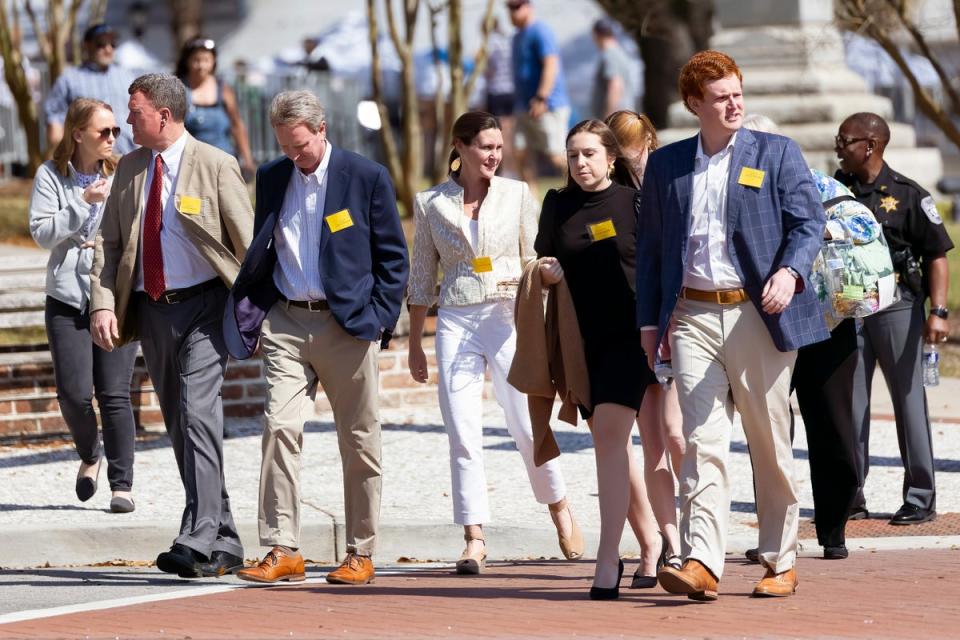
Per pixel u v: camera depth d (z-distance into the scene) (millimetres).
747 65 59625
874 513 25594
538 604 18672
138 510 25766
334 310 20234
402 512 25375
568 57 105562
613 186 19531
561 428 32906
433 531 24438
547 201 19719
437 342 22484
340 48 86688
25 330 36875
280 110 20016
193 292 21438
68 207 23859
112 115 24281
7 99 59125
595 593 18922
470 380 22281
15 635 17453
